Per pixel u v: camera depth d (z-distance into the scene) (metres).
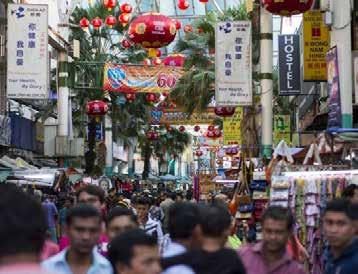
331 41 28.64
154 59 52.00
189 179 129.25
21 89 35.16
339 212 9.28
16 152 47.53
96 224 8.69
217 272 8.02
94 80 55.12
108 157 74.81
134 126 79.12
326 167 20.48
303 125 51.25
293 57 42.56
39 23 35.34
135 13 55.44
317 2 34.03
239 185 27.94
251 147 41.06
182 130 93.50
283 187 17.67
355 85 30.03
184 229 9.37
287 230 9.85
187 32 55.53
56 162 56.97
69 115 55.97
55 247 10.52
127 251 7.00
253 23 39.75
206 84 53.44
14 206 3.93
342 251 9.30
